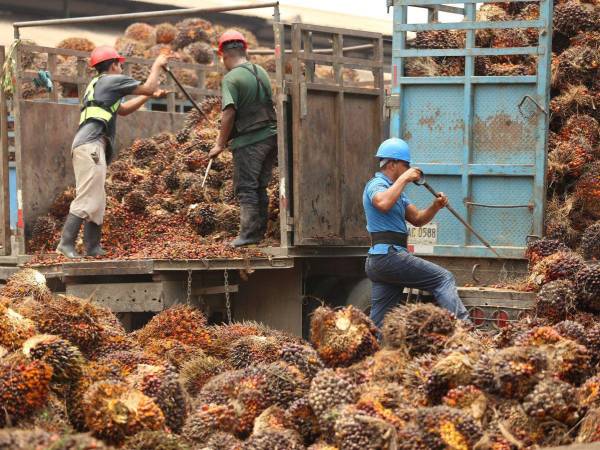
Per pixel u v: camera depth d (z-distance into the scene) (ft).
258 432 23.63
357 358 28.60
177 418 25.16
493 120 38.70
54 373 24.59
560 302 32.14
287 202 42.29
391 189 35.73
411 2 39.60
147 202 46.68
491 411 23.76
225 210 44.96
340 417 23.21
